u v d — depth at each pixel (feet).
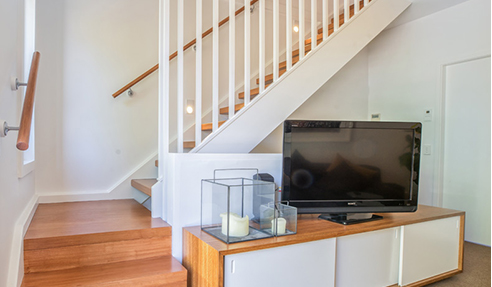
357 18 9.50
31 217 6.64
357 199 6.80
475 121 10.14
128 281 5.10
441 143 10.91
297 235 5.66
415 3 10.47
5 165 4.33
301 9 8.36
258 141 7.74
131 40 9.78
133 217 7.09
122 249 5.94
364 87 13.48
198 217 6.48
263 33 7.77
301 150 6.48
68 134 8.95
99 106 9.32
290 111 8.17
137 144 9.86
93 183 9.27
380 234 6.54
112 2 9.53
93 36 9.25
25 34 6.87
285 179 6.38
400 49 12.23
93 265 5.71
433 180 11.05
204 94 10.70
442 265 7.43
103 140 9.39
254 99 7.65
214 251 4.95
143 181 9.09
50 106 8.71
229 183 6.66
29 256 5.29
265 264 5.24
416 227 6.97
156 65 9.74
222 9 11.25
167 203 6.70
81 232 5.76
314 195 6.56
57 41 8.79
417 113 11.60
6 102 4.39
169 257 6.19
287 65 8.21
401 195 7.06
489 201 9.80
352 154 6.76
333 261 5.92
